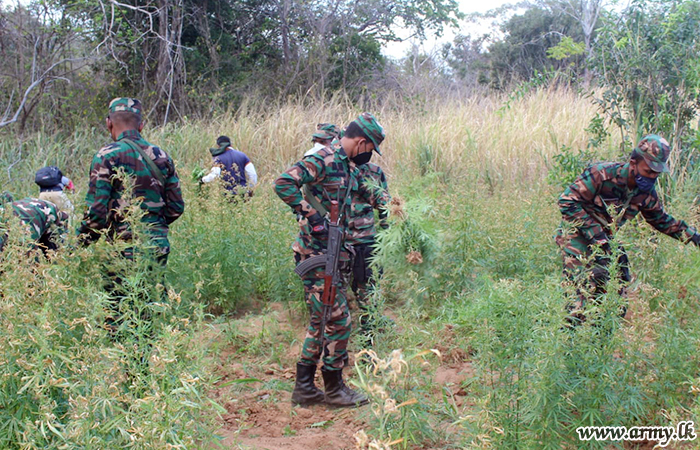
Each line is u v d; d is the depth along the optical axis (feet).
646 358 11.17
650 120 24.16
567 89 41.24
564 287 11.06
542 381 9.53
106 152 12.77
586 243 13.64
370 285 14.14
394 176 31.58
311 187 12.68
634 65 23.75
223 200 20.58
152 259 12.73
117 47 51.90
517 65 93.50
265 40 66.54
